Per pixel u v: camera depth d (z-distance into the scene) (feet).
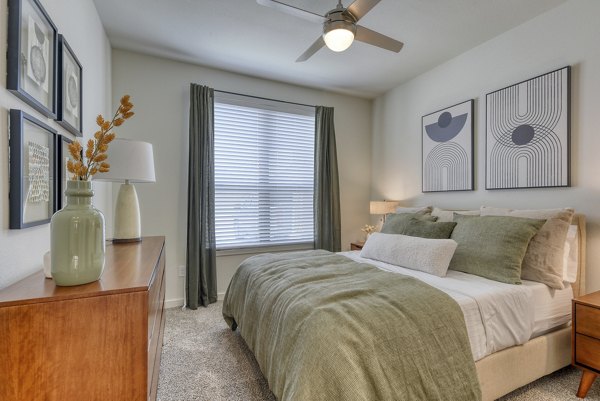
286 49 9.73
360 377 3.72
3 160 3.32
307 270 6.50
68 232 3.05
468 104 9.56
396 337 4.17
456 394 4.19
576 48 7.03
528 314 5.54
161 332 6.02
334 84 12.59
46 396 2.75
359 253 9.31
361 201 14.21
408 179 12.18
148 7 7.64
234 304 7.55
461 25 8.26
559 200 7.32
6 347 2.66
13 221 3.41
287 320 4.73
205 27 8.54
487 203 9.05
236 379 6.23
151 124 10.23
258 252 11.99
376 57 10.19
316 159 12.78
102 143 3.59
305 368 3.84
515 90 8.23
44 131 4.24
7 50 3.41
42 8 4.12
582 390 5.48
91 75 7.16
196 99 10.41
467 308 4.95
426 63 10.62
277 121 12.37
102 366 2.91
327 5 7.41
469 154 9.53
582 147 6.91
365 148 14.32
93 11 7.37
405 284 5.42
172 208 10.55
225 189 11.44
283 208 12.54
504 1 7.23
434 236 7.70
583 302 5.46
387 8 7.53
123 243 6.16
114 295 2.95
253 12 7.84
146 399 3.04
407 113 12.23
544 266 6.15
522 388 5.79
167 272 10.46
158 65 10.33
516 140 8.19
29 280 3.34
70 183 3.19
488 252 6.41
